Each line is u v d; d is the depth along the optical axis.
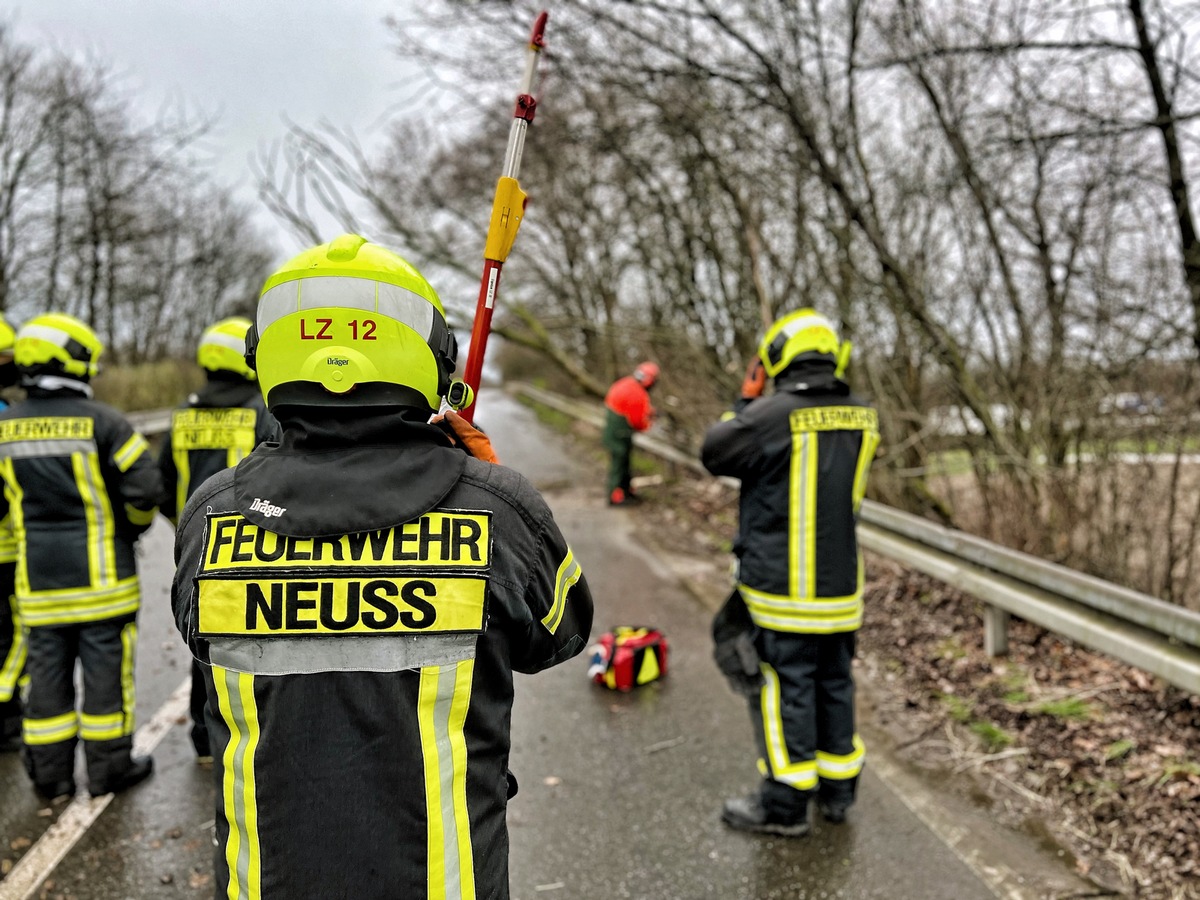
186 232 28.97
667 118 7.27
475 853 1.28
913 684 4.35
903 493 6.32
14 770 3.62
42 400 3.31
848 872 2.90
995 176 5.97
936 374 6.41
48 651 3.32
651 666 4.50
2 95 18.02
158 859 3.01
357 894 1.21
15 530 3.29
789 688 3.06
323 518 1.26
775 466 3.03
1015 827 3.14
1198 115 4.91
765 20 6.58
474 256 11.86
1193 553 4.46
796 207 7.34
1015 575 4.07
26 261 18.77
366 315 1.32
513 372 34.50
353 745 1.23
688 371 9.73
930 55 5.55
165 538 8.30
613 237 11.71
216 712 1.31
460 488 1.35
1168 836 2.94
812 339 3.13
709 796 3.40
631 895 2.81
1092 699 3.88
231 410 3.40
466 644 1.27
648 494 9.84
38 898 2.80
